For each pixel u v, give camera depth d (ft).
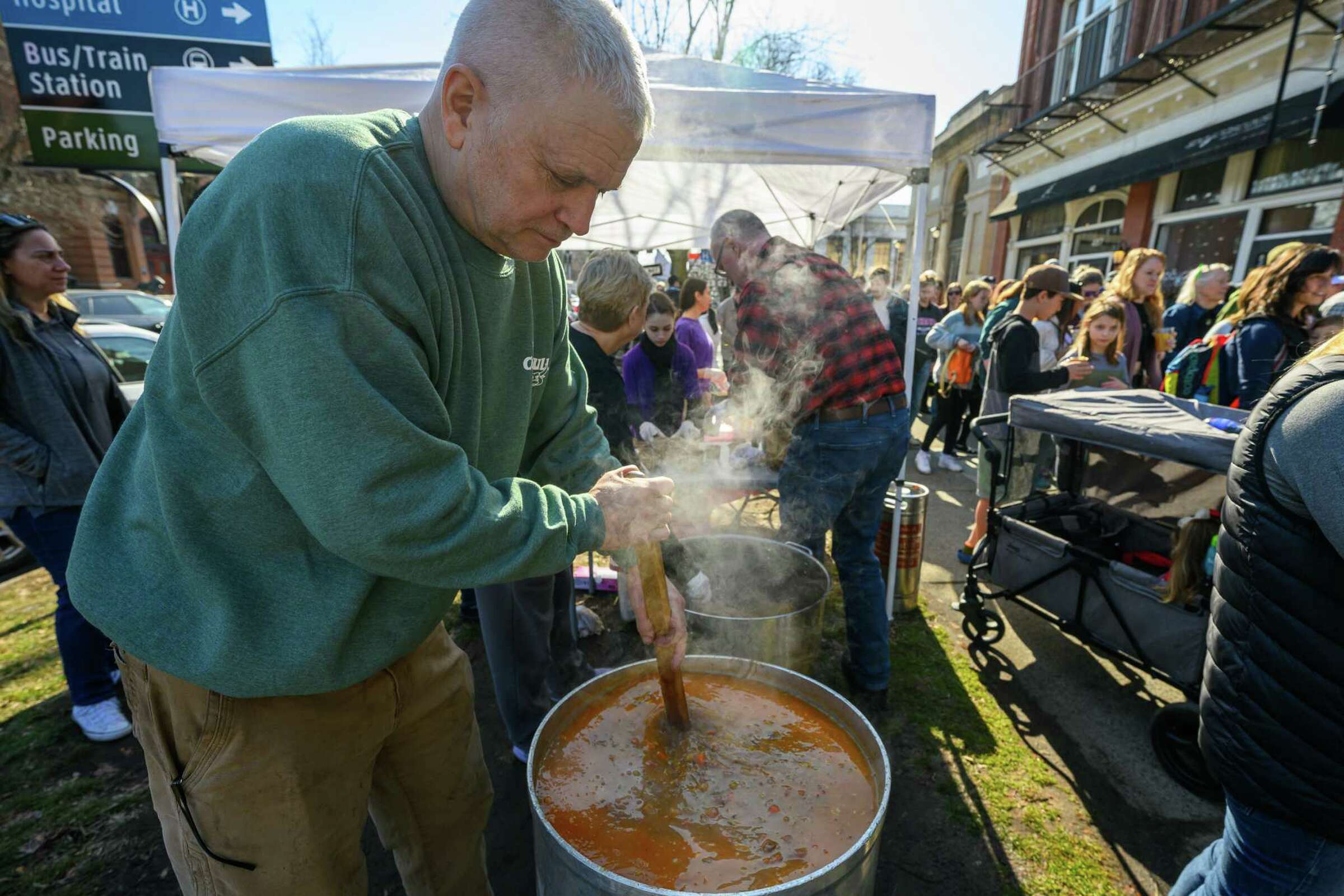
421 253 2.67
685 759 3.96
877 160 8.31
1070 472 9.36
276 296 2.28
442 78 2.56
